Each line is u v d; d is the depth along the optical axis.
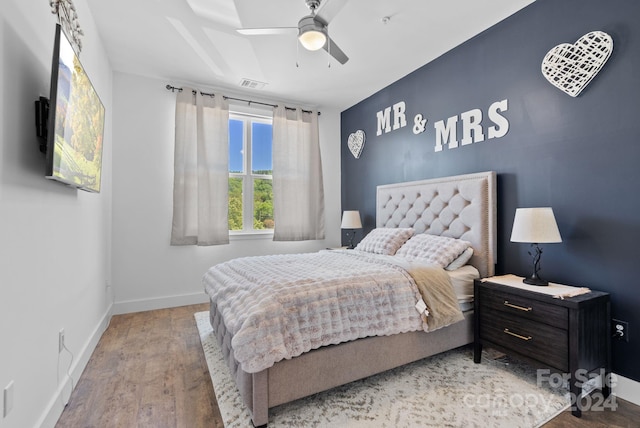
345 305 1.85
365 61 3.26
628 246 1.87
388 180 3.89
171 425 1.62
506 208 2.57
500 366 2.22
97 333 2.62
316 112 4.50
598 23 2.00
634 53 1.84
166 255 3.64
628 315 1.86
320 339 1.72
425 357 2.21
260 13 2.46
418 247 2.80
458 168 2.98
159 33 2.74
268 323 1.59
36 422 1.43
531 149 2.38
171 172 3.68
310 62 3.26
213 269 2.64
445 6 2.40
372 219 4.18
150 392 1.91
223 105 3.88
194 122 3.73
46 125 1.49
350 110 4.64
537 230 1.98
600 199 1.99
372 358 1.92
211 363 2.24
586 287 2.06
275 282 1.87
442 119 3.14
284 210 4.23
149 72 3.46
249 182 4.24
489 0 2.33
